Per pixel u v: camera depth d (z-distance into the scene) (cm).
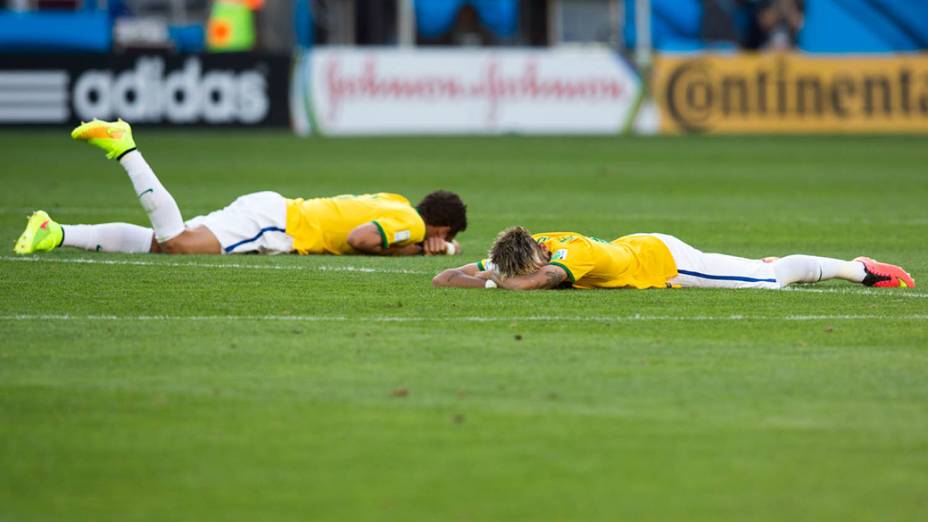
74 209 5269
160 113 9794
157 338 2641
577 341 2639
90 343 2588
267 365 2419
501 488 1784
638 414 2117
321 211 3928
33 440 1980
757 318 2898
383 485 1795
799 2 12106
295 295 3152
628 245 3275
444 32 12212
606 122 10069
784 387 2286
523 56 9994
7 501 1741
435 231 4022
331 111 9900
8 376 2327
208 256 3803
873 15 11750
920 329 2803
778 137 9825
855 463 1889
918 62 10194
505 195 6244
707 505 1725
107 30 10381
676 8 12106
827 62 10150
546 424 2061
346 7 12356
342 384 2288
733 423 2072
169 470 1855
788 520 1675
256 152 8381
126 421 2070
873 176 7306
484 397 2211
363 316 2892
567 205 5844
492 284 3225
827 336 2719
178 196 5975
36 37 10288
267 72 9862
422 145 9006
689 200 6100
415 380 2319
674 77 10094
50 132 9538
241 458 1903
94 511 1706
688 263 3272
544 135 9888
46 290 3177
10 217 4953
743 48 12681
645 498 1748
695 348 2588
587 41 12762
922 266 3956
